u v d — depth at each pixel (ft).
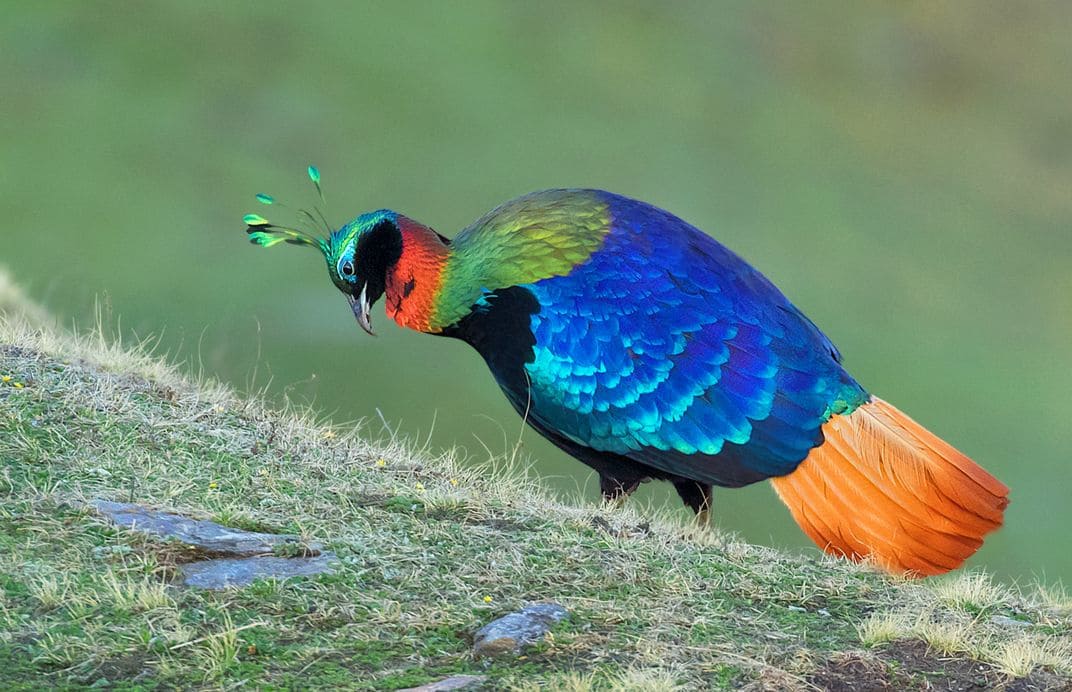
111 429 34.76
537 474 41.11
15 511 29.68
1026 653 27.58
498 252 35.73
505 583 29.35
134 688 24.38
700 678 25.71
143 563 28.17
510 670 25.72
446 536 31.42
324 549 29.91
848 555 33.47
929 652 27.63
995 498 32.50
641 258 35.09
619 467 36.35
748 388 34.12
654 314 34.63
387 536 31.01
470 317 36.09
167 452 34.22
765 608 29.71
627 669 25.80
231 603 27.25
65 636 25.53
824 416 33.78
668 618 28.32
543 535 32.17
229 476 33.47
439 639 26.86
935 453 32.81
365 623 27.04
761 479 34.19
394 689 24.75
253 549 29.45
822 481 33.65
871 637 27.91
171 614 26.43
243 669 25.14
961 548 32.63
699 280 34.91
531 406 36.06
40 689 24.12
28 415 34.37
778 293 35.83
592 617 27.96
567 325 34.99
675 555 31.96
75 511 29.89
